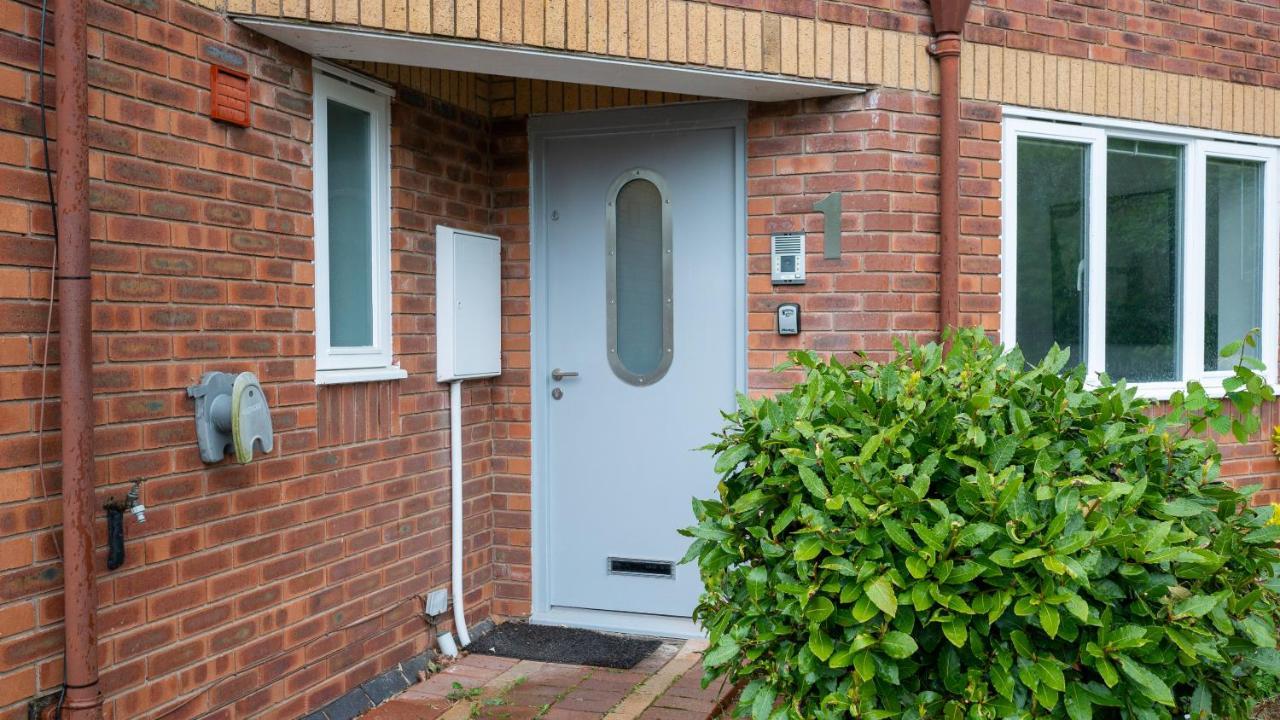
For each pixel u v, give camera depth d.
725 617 2.94
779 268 4.91
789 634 2.82
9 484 2.89
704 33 4.44
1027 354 5.27
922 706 2.62
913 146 4.86
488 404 5.41
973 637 2.57
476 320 5.11
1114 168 5.60
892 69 4.82
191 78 3.50
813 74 4.64
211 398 3.52
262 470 3.83
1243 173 6.11
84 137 3.01
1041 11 5.21
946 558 2.57
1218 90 5.83
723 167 5.10
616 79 4.55
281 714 3.92
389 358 4.59
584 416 5.38
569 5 4.18
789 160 4.91
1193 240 5.81
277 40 3.90
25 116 2.95
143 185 3.31
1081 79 5.34
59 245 2.98
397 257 4.62
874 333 4.79
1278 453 6.04
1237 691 2.91
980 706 2.56
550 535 5.45
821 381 3.08
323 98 4.18
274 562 3.88
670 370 5.22
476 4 4.01
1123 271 5.64
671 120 5.12
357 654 4.35
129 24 3.26
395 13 3.87
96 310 3.15
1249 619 2.73
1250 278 6.14
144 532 3.32
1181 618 2.60
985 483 2.56
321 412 4.13
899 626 2.60
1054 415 2.97
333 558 4.21
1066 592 2.43
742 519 2.93
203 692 3.56
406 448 4.69
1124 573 2.55
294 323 3.99
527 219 5.37
